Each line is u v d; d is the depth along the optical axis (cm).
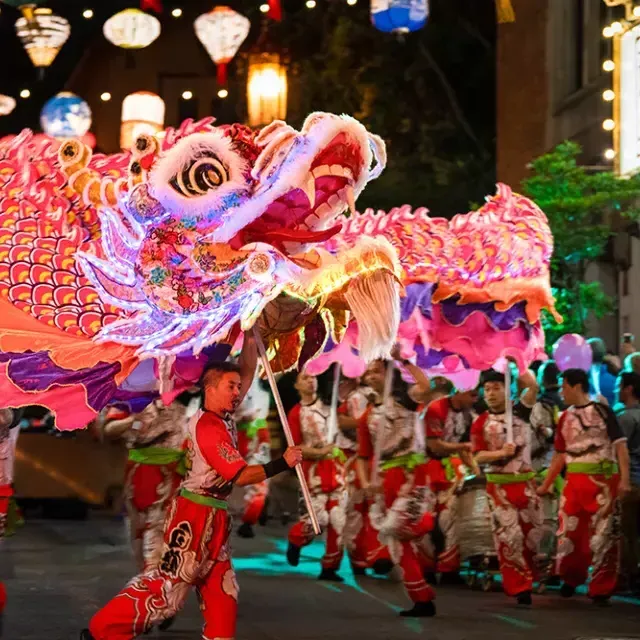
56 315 868
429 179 2906
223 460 840
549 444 1477
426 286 1211
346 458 1617
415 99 2891
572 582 1334
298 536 1528
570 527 1317
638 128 1616
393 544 1202
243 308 866
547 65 2578
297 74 2808
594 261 2194
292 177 864
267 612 1216
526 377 1298
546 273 1257
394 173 2872
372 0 1538
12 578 1424
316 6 2839
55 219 893
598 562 1292
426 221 1241
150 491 1143
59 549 1731
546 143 2583
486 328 1268
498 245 1222
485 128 2947
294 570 1558
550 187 1903
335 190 902
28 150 905
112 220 877
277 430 2477
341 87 2817
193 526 841
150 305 861
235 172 859
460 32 2925
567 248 1900
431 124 2892
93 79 3697
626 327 2156
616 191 1866
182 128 891
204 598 852
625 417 1387
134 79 3694
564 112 2477
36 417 2402
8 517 1022
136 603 833
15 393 832
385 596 1335
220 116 3550
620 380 1427
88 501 2145
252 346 948
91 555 1664
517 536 1275
